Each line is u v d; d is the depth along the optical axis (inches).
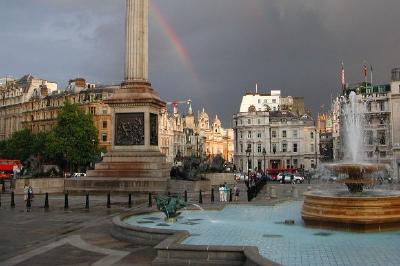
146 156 1902.1
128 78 1996.8
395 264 534.6
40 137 4478.3
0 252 685.3
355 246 646.5
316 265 530.3
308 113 6422.2
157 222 896.3
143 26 2036.2
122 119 1956.2
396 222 780.0
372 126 4138.8
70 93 5241.1
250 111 5757.9
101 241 764.0
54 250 696.4
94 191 1822.1
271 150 5565.9
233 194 1855.3
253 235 741.3
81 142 3919.8
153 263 577.3
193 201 1445.6
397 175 3841.0
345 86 5177.2
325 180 3550.7
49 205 1391.5
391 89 4067.4
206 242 676.1
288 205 1223.5
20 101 6082.7
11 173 3575.3
